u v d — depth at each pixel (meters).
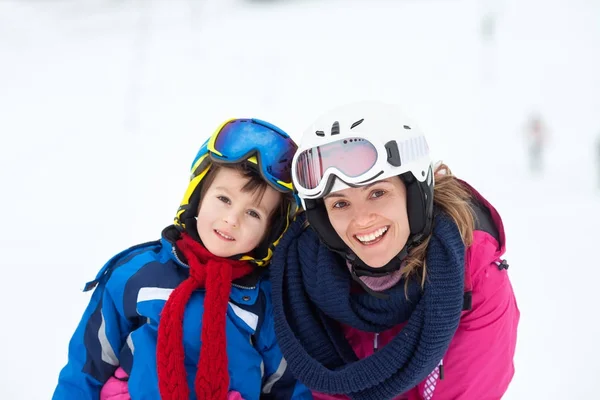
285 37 22.34
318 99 13.08
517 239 4.93
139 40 22.39
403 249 1.62
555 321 3.38
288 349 1.70
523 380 2.79
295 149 1.80
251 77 16.08
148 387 1.71
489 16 20.06
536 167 7.96
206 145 1.80
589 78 14.18
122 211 5.54
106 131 10.08
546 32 19.31
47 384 2.71
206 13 27.39
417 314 1.58
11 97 13.26
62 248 4.55
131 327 1.82
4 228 5.07
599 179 7.14
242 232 1.74
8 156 8.20
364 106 1.60
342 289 1.65
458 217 1.66
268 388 1.88
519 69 15.48
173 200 5.86
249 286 1.85
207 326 1.67
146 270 1.83
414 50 18.78
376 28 22.56
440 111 12.05
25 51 20.22
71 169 7.41
